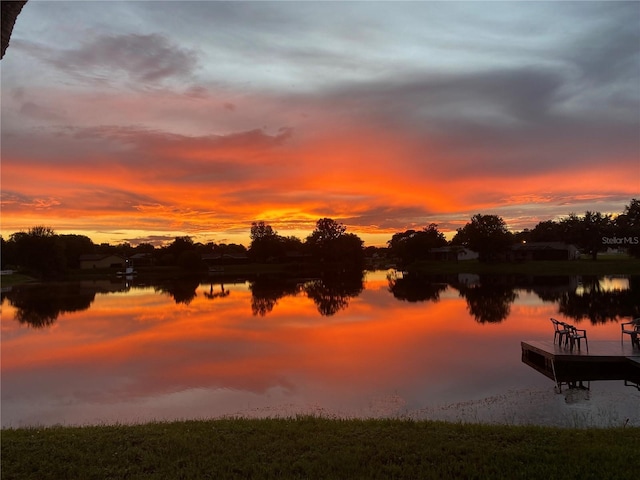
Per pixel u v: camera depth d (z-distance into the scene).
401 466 6.35
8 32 4.16
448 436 7.54
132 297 48.53
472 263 92.31
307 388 14.39
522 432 7.67
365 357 18.72
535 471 6.05
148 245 150.00
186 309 37.22
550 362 15.79
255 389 14.50
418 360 17.97
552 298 38.16
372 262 159.88
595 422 10.20
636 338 16.64
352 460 6.54
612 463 6.25
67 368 18.06
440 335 23.50
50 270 91.31
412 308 34.75
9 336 25.61
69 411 12.69
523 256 93.12
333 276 85.31
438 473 6.08
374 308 35.44
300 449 7.05
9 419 12.01
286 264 127.00
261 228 136.62
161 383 15.53
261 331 26.00
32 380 16.28
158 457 6.76
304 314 32.88
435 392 13.55
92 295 51.38
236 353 20.20
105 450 7.07
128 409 12.78
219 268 113.12
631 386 13.66
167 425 8.80
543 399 12.38
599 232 82.06
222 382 15.45
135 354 20.47
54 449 7.09
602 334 22.20
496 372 15.79
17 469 6.39
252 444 7.27
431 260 110.44
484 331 24.38
